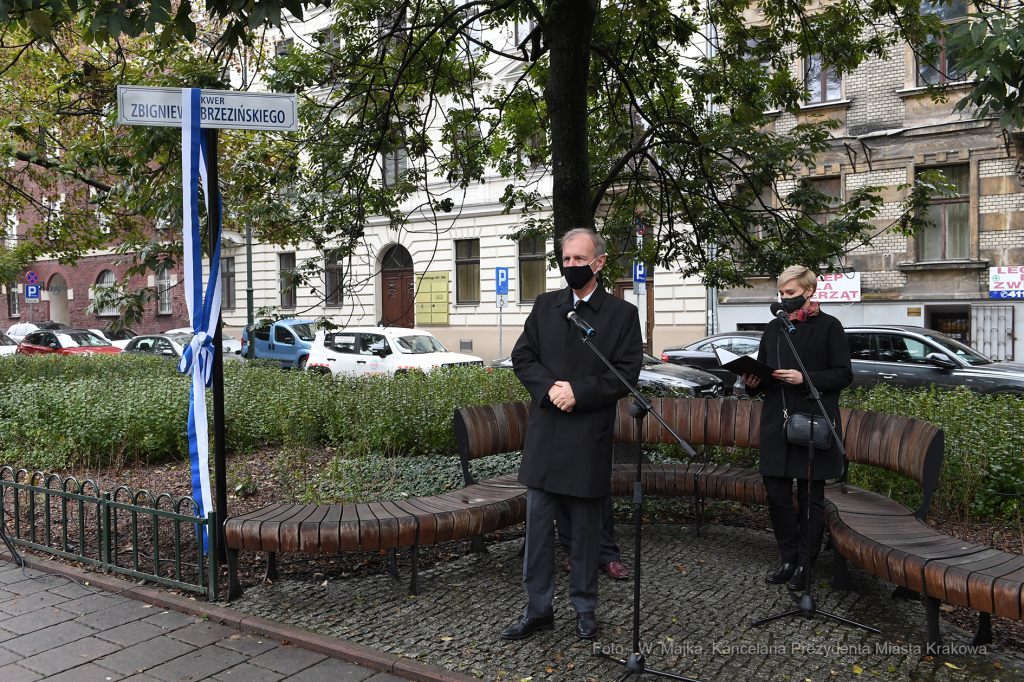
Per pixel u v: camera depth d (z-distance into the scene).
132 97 3.93
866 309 17.39
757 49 8.96
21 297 35.62
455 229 22.86
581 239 3.46
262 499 6.44
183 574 4.41
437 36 8.45
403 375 9.05
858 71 17.28
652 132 7.54
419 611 3.90
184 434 8.11
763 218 8.27
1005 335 16.03
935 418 6.07
